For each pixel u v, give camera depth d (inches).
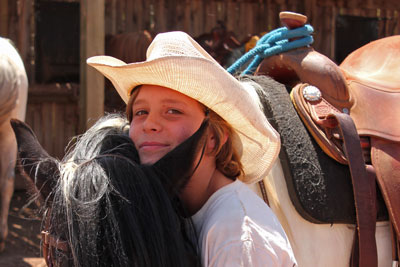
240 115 44.3
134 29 267.4
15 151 152.8
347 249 62.9
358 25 296.7
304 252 60.9
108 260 37.1
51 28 247.9
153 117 43.4
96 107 158.1
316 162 63.0
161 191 39.9
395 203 62.8
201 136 42.7
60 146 248.8
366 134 66.4
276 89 68.8
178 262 38.3
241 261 38.4
